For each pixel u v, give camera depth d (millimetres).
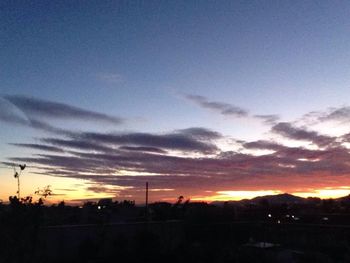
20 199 10703
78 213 16328
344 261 14695
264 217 21219
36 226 10688
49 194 11195
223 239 19000
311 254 14930
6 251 9781
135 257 14047
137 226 16500
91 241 14188
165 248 15242
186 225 18688
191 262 14070
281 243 18219
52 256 13312
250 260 14391
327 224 18656
